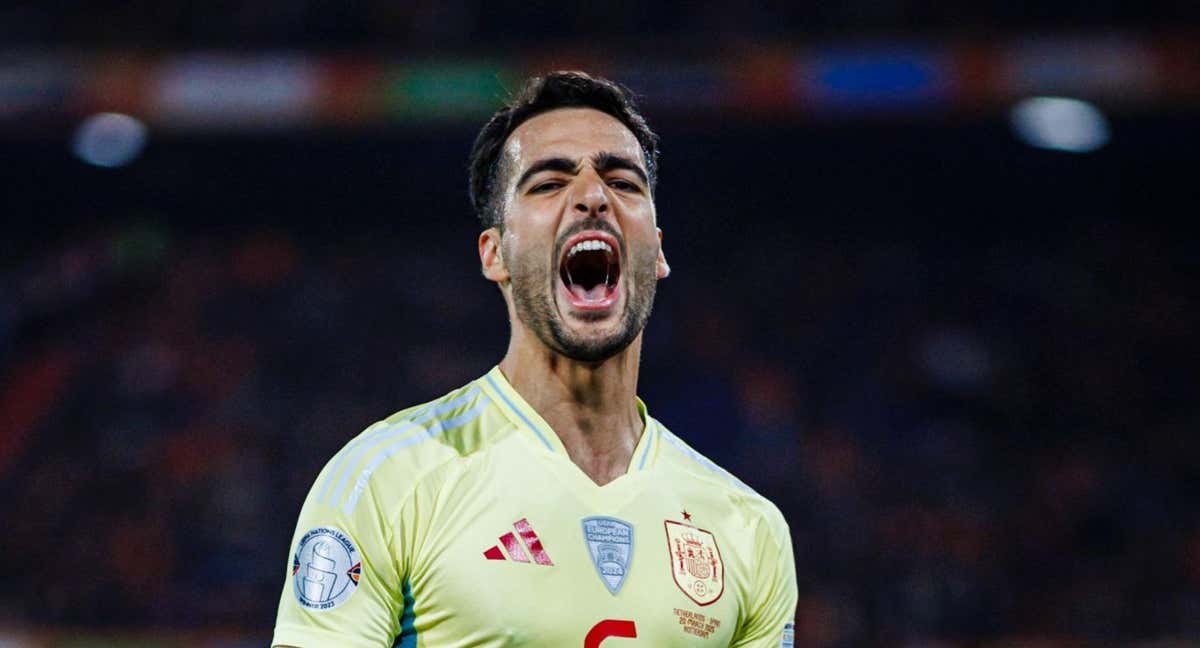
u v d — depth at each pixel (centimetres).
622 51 7481
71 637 5728
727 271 8512
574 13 7738
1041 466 7069
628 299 1037
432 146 8388
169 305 8438
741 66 7369
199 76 7625
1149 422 7462
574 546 980
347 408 7612
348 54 7619
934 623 5988
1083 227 8838
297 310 8300
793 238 8825
